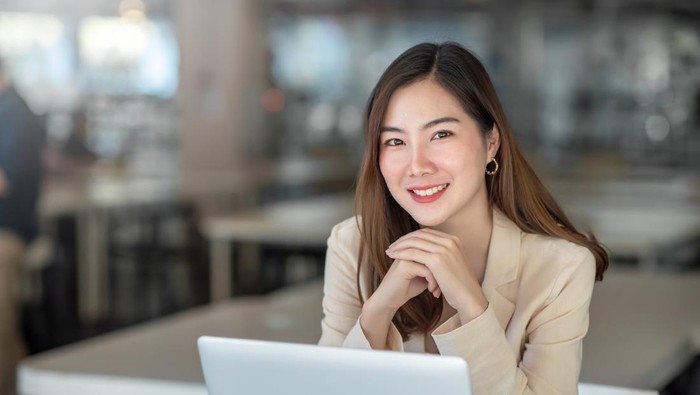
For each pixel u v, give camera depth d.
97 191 8.20
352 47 11.44
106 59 9.25
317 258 6.43
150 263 8.20
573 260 1.93
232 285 6.05
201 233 8.63
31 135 6.05
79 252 7.68
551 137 11.24
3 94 5.99
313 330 3.22
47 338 6.82
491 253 1.96
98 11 9.16
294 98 11.22
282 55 11.12
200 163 9.99
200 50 10.09
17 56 8.80
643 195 9.23
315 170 10.97
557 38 11.22
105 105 9.20
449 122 1.84
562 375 1.90
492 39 11.37
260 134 10.79
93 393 2.63
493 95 1.90
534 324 1.93
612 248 4.97
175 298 8.09
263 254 6.37
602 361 2.75
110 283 7.86
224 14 10.27
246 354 1.54
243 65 10.48
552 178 10.22
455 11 11.41
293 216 6.17
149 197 8.31
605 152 11.05
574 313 1.92
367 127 1.91
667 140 10.82
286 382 1.52
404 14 11.45
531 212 1.99
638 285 3.93
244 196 9.60
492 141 1.96
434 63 1.85
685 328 3.14
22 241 6.09
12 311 6.15
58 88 8.93
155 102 9.60
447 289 1.78
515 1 11.27
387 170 1.88
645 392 2.36
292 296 3.87
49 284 7.29
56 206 7.47
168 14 9.76
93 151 8.97
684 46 10.80
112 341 3.07
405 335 2.01
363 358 1.46
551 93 11.26
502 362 1.74
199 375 2.64
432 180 1.84
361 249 2.05
